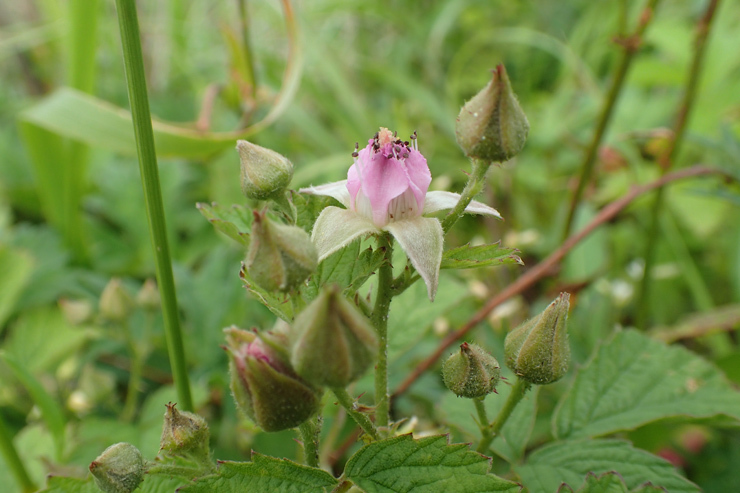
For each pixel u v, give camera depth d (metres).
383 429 0.10
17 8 0.29
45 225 0.21
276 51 0.30
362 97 0.27
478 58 0.29
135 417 0.14
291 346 0.09
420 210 0.10
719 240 0.19
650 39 0.22
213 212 0.11
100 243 0.19
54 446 0.13
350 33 0.31
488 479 0.10
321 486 0.10
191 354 0.15
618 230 0.19
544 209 0.22
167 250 0.11
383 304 0.10
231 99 0.20
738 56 0.20
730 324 0.14
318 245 0.10
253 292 0.10
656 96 0.23
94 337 0.15
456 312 0.15
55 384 0.15
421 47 0.28
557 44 0.25
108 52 0.27
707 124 0.20
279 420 0.09
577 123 0.23
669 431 0.13
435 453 0.10
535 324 0.10
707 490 0.14
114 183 0.19
